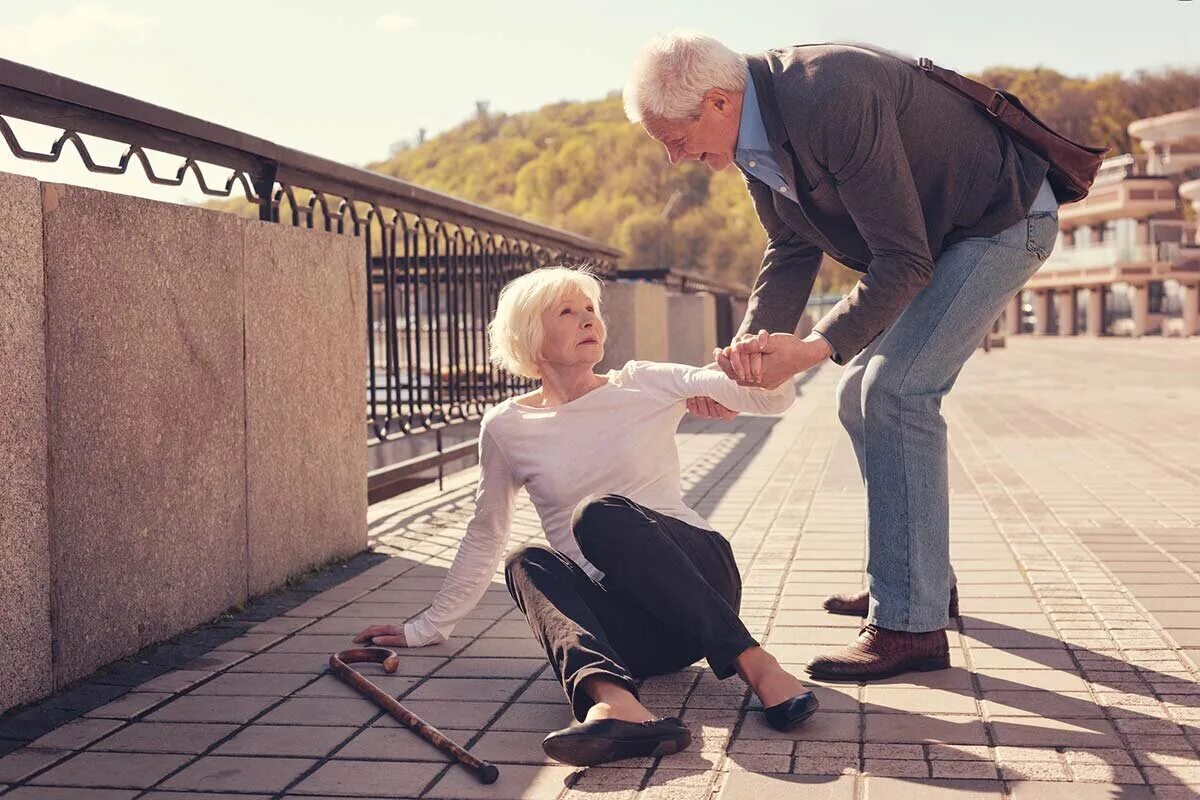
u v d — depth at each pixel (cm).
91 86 334
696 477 738
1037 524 531
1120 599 383
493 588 430
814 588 410
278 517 429
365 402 510
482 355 780
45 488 301
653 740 243
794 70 279
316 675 321
